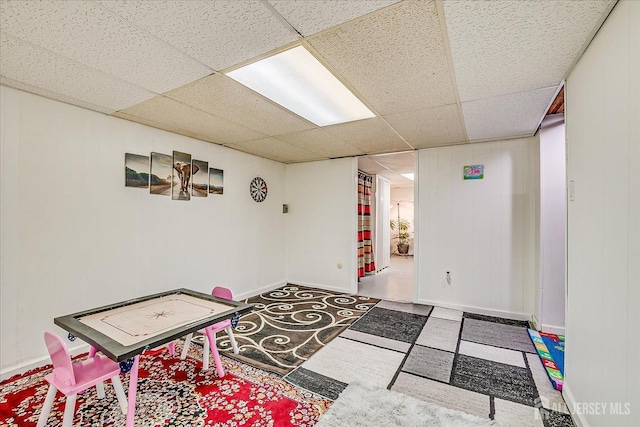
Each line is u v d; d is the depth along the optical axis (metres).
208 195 3.66
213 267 3.72
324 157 4.60
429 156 3.95
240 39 1.55
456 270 3.79
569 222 1.87
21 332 2.20
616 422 1.26
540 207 3.04
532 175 3.38
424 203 3.98
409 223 9.80
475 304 3.68
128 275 2.84
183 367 2.29
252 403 1.87
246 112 2.62
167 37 1.53
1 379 2.09
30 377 2.13
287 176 5.16
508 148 3.52
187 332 1.71
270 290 4.67
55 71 1.89
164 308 2.12
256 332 2.99
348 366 2.33
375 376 2.19
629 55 1.17
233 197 4.04
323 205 4.80
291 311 3.66
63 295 2.41
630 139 1.17
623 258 1.22
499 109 2.54
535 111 2.58
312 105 2.46
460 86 2.09
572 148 1.83
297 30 1.47
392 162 5.05
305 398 1.92
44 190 2.31
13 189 2.16
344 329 3.09
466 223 3.73
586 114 1.61
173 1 1.25
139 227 2.93
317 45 1.60
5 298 2.13
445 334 2.97
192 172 3.46
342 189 4.64
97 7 1.28
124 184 2.81
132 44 1.59
